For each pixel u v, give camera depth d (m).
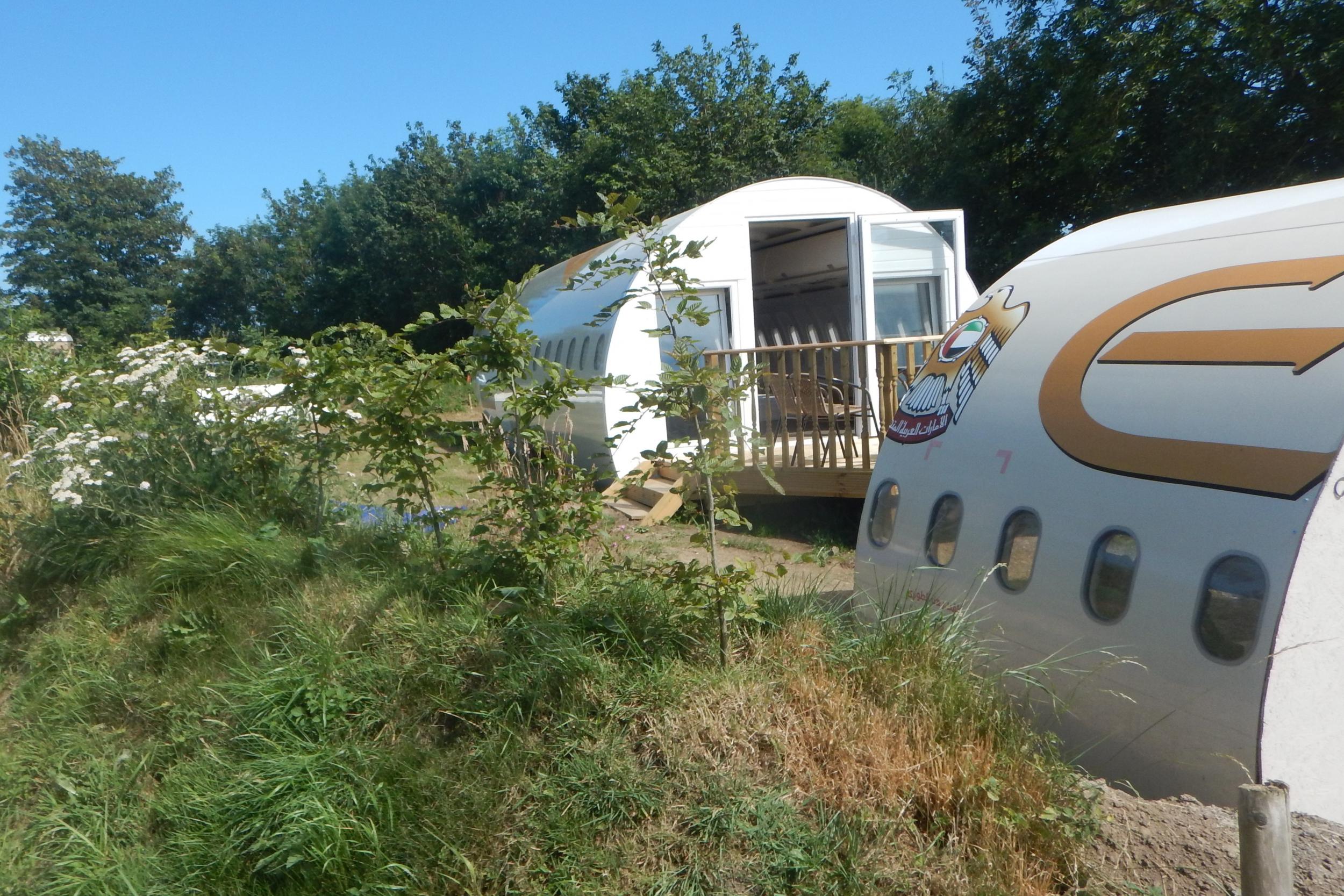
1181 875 3.37
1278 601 3.83
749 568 4.62
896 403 9.89
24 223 59.16
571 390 5.31
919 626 4.75
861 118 38.78
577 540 5.38
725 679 4.33
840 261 13.80
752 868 3.51
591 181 32.88
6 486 8.48
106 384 8.18
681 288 4.75
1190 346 4.59
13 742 5.40
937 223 12.40
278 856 3.89
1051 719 4.85
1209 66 18.78
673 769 3.92
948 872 3.44
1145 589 4.40
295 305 47.59
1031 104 23.19
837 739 3.94
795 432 12.17
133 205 61.53
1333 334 4.00
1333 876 3.31
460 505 7.86
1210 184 19.62
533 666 4.54
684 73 32.56
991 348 6.00
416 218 40.31
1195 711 4.14
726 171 31.80
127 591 6.58
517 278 38.97
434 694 4.69
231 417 7.64
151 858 4.15
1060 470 5.03
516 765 4.10
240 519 6.99
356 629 5.33
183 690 5.27
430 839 3.82
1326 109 17.56
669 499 11.07
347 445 6.42
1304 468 3.88
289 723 4.70
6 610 7.23
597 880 3.56
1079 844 3.53
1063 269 5.94
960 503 5.71
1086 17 19.78
